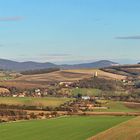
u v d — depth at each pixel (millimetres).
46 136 100188
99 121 133000
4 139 97625
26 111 181375
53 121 140500
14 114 170875
